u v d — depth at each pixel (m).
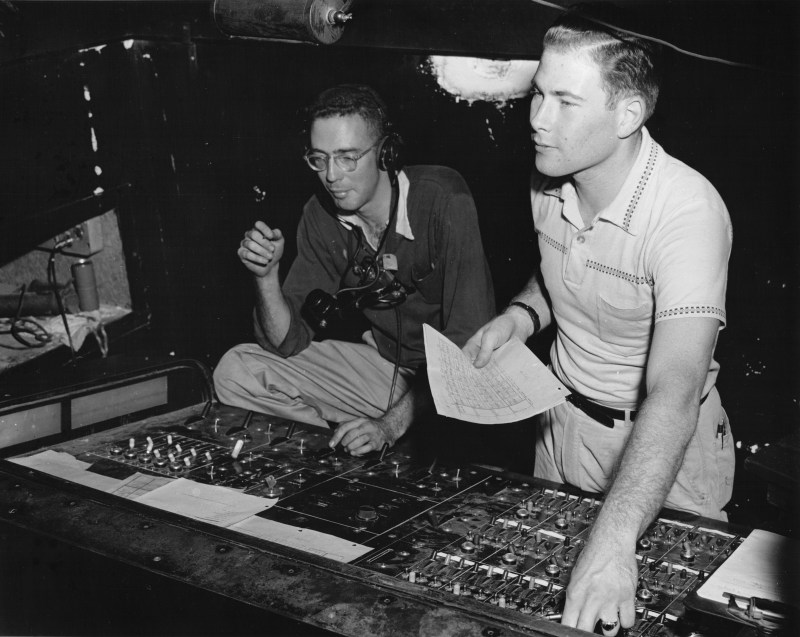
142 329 3.71
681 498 1.96
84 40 3.28
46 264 3.79
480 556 1.56
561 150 1.63
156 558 1.55
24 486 1.85
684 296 1.55
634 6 2.35
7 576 1.75
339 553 1.57
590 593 1.26
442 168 2.59
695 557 1.54
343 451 2.07
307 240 2.77
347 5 1.84
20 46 3.06
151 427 2.23
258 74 3.38
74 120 3.29
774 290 2.53
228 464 1.99
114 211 3.67
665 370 1.48
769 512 2.68
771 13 2.25
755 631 1.25
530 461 3.05
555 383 1.71
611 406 1.99
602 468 2.04
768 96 2.38
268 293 2.65
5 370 3.22
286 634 1.37
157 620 1.54
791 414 2.58
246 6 1.84
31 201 3.17
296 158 3.41
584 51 1.56
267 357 2.83
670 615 1.36
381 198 2.54
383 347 2.88
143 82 3.52
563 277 1.90
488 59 2.83
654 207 1.67
